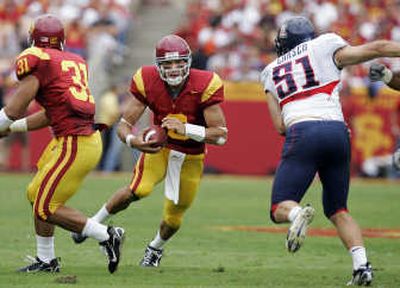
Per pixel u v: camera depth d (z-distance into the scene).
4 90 67.12
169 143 26.31
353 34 74.19
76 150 24.06
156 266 27.11
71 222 23.94
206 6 78.38
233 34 73.75
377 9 75.94
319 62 23.17
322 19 74.75
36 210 24.02
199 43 73.75
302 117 22.97
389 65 66.19
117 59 75.06
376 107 63.28
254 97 64.06
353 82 65.25
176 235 34.72
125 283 23.56
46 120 24.45
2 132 24.48
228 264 27.75
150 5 83.50
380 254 30.30
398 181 62.06
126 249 30.86
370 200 49.22
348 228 23.14
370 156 63.41
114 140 64.88
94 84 68.19
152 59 78.12
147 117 64.81
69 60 24.66
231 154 64.50
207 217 41.03
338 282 24.14
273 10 75.62
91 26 74.19
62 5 75.94
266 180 61.44
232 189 54.75
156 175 26.38
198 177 26.81
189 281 24.16
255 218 40.78
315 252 30.47
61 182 23.94
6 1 76.50
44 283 23.33
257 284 23.73
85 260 28.08
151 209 43.59
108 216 26.64
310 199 48.91
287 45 23.94
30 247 30.78
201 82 25.75
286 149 23.06
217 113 25.78
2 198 48.19
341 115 23.23
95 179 59.94
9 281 23.66
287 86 23.34
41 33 24.55
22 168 65.69
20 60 24.02
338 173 23.20
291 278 24.86
